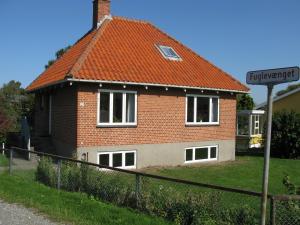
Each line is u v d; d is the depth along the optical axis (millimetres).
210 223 7547
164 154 19484
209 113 21391
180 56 22281
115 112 17922
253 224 7141
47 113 21234
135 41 21469
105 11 22562
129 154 18391
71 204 9273
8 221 7828
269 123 5969
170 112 19625
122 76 17672
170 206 8336
